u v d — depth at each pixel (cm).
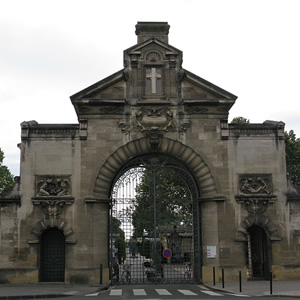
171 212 4016
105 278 3581
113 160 3722
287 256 3659
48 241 3747
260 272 3903
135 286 3522
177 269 4400
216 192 3706
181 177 3906
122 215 3816
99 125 3753
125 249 3859
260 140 3803
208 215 3706
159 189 3931
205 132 3778
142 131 3744
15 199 3631
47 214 3625
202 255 3700
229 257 3634
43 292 2825
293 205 3728
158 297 2592
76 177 3684
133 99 3781
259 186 3738
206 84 3797
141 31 4122
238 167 3753
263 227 3709
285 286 3134
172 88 3809
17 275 3547
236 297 2559
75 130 3753
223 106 3797
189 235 4188
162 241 4406
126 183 3856
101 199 3662
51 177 3681
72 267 3559
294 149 6756
